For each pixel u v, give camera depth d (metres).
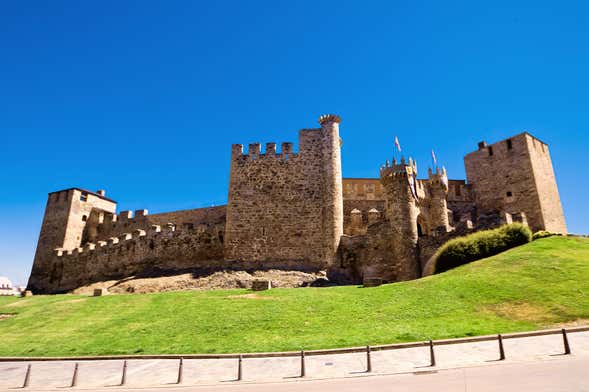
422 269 34.38
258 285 29.81
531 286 20.00
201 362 15.19
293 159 45.59
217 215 59.81
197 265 44.44
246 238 42.94
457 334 15.73
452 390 9.45
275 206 43.81
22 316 26.84
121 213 68.50
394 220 36.44
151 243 48.19
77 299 31.92
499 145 53.66
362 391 10.02
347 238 40.56
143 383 12.71
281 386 11.33
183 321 21.39
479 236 29.12
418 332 16.44
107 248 52.44
